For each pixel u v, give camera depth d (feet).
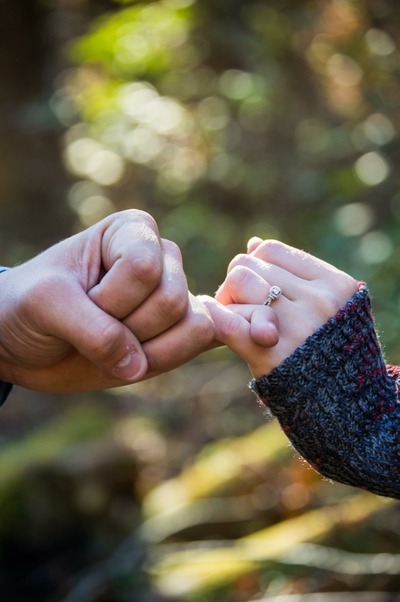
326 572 9.14
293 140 16.08
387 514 9.59
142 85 13.66
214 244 16.11
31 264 3.86
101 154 14.85
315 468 4.17
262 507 10.70
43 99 14.73
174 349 3.76
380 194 13.16
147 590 9.68
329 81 15.05
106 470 10.90
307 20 13.78
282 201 16.01
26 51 15.17
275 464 11.05
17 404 13.75
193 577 9.64
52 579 10.09
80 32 15.70
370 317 4.17
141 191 17.25
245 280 4.12
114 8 15.52
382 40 13.32
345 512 9.80
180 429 14.12
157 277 3.64
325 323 4.03
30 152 15.12
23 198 15.23
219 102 15.80
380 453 3.98
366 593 8.82
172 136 15.93
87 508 10.55
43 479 10.48
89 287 3.75
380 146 13.38
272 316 4.00
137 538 10.42
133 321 3.70
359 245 11.56
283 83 15.01
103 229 3.82
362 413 4.01
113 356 3.63
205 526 10.64
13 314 3.76
